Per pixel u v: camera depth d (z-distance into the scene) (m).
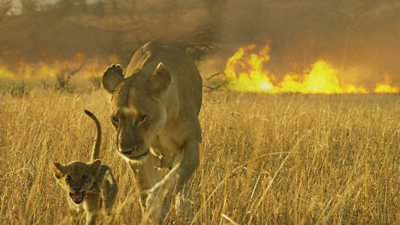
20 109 25.42
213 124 23.66
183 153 14.90
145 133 13.24
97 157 15.79
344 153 20.89
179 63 15.64
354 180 16.23
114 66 14.24
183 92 15.05
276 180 17.55
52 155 17.80
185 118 14.93
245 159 19.66
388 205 15.64
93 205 13.61
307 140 21.48
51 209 14.33
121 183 14.95
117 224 13.14
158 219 13.30
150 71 14.83
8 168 16.83
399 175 17.78
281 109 29.67
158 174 17.34
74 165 13.54
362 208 15.12
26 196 14.84
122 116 13.16
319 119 25.56
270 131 23.23
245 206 14.56
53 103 27.39
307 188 16.31
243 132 23.38
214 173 16.81
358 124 25.17
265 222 13.99
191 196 16.12
